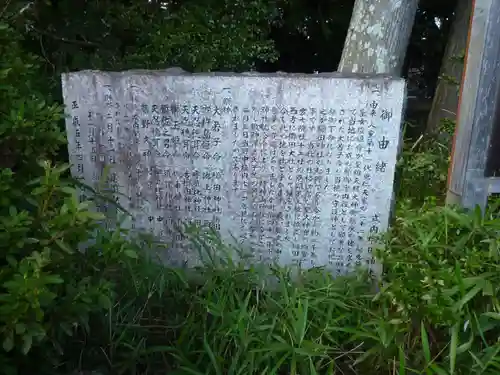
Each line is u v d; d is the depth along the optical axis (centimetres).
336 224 272
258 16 447
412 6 353
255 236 282
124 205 288
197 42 425
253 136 266
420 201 325
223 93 262
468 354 198
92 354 219
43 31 402
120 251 220
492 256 207
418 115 527
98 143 280
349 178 264
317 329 223
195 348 224
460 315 196
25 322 154
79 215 173
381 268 265
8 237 159
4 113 203
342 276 261
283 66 573
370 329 220
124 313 233
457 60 404
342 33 536
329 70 569
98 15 428
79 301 180
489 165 247
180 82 264
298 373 211
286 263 283
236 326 215
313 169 266
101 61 405
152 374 219
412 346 214
